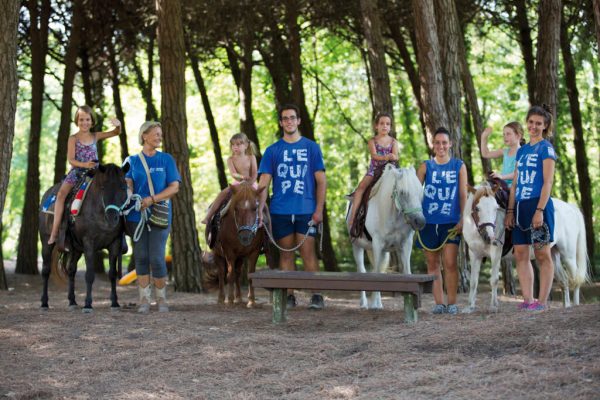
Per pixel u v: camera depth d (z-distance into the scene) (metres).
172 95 14.15
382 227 9.96
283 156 10.21
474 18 19.72
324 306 10.95
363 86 28.94
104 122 24.05
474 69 28.23
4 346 7.85
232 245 10.58
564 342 6.18
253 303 10.95
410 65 20.91
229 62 22.50
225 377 6.58
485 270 22.97
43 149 47.34
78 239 10.25
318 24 20.30
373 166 10.38
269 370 6.68
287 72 21.12
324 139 31.16
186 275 14.21
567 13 18.75
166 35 14.07
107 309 10.66
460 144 14.27
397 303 12.23
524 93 28.14
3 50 9.09
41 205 10.92
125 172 9.98
